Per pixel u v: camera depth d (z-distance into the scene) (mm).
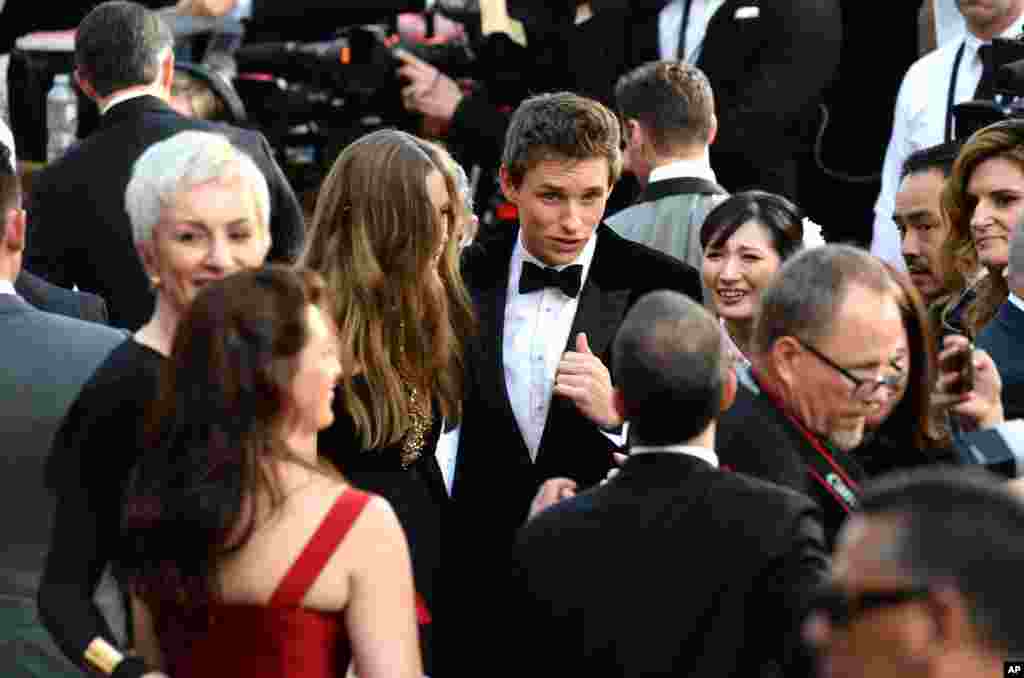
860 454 9648
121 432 8539
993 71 15719
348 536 7688
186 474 7574
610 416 10797
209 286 7832
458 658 11375
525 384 11555
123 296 13664
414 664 7789
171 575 7590
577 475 11398
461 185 12219
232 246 8977
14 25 21281
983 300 12445
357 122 19250
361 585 7711
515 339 11625
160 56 13953
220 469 7551
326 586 7645
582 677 7781
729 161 18703
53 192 13820
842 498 8820
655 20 19297
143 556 7652
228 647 7645
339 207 10688
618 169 11625
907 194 13594
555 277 11539
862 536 4977
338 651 7793
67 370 9492
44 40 20297
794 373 8891
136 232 9000
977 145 12469
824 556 7652
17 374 9453
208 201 8844
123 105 13797
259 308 7691
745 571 7578
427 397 10703
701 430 8039
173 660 7812
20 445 9414
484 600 11430
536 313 11625
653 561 7742
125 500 7867
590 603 7793
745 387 9109
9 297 9703
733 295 11703
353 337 10438
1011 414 10773
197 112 16312
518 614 8086
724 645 7543
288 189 14219
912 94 18125
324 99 19281
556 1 20016
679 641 7598
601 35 19500
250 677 7609
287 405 7715
